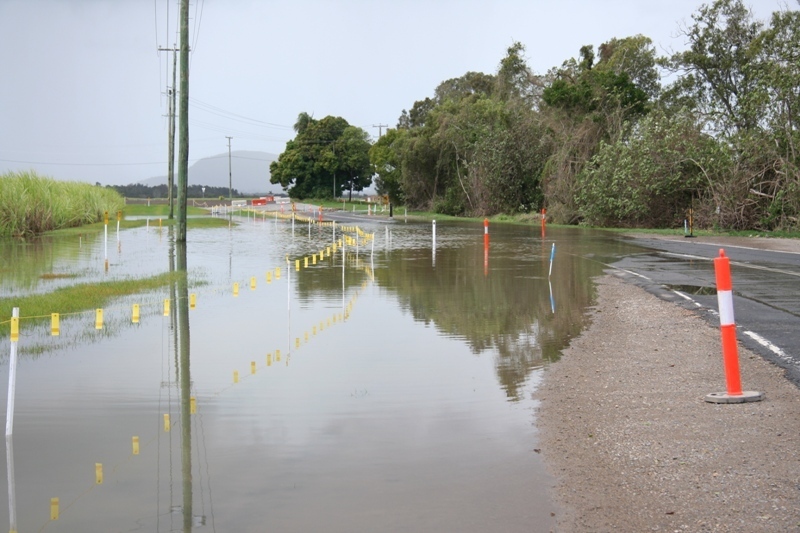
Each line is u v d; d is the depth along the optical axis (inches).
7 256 1043.9
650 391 334.0
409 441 281.3
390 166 3511.3
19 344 468.4
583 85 2028.8
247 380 377.1
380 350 443.8
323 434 291.4
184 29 1205.7
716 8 2003.0
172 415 320.2
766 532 194.7
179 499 231.5
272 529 209.3
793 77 1374.3
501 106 2527.1
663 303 577.3
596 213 1748.3
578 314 556.4
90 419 315.9
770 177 1441.9
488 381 368.2
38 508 227.0
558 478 240.5
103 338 486.0
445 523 210.1
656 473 238.4
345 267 904.9
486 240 1025.5
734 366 311.1
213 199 4995.1
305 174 4377.5
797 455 243.9
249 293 688.4
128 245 1254.9
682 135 1583.4
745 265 814.5
